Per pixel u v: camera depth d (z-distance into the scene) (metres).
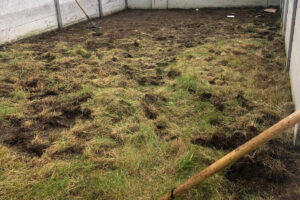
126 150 2.74
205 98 3.68
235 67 4.61
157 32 7.00
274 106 3.42
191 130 3.04
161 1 10.07
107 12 9.35
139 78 4.35
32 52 5.54
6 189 2.28
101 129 3.08
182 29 7.22
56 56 5.27
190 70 4.50
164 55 5.32
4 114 3.37
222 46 5.62
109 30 7.36
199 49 5.52
